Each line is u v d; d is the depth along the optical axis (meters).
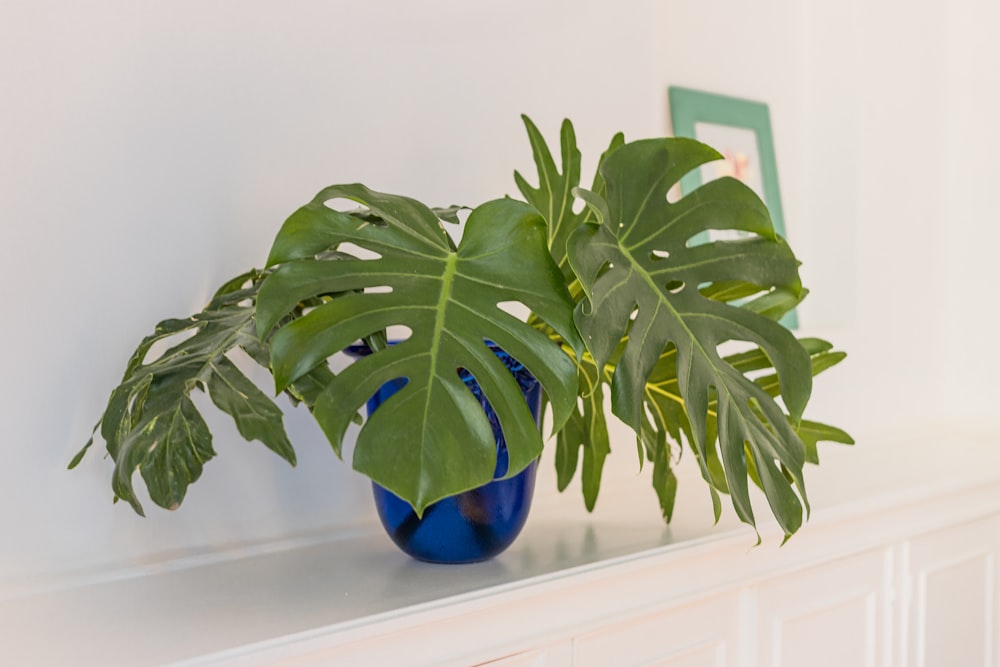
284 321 1.13
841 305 2.45
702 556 1.36
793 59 2.46
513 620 1.15
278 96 1.38
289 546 1.38
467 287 1.02
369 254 1.48
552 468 1.69
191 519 1.32
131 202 1.26
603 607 1.25
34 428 1.20
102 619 1.05
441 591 1.13
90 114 1.22
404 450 0.89
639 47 1.85
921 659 1.85
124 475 1.02
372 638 1.02
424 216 1.09
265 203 1.38
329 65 1.43
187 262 1.31
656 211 1.16
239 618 1.04
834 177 2.45
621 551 1.30
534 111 1.69
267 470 1.39
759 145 2.31
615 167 1.15
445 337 0.97
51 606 1.10
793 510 1.11
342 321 0.96
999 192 2.57
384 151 1.50
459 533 1.20
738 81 2.32
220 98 1.33
